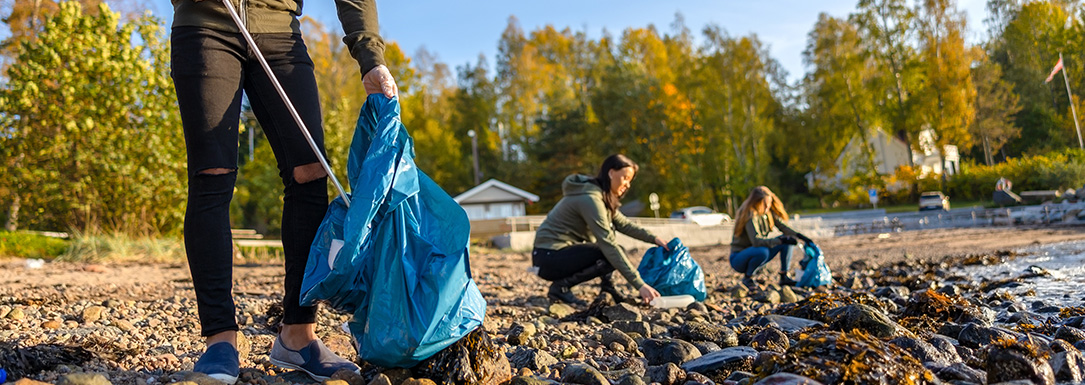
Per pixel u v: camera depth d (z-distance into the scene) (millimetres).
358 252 1870
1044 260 8305
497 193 35281
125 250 11312
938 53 40531
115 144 12758
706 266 11188
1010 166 38875
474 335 2033
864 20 42188
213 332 2047
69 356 2260
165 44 13656
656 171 43375
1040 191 34469
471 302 2002
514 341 3203
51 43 12570
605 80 46312
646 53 50312
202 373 1938
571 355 2947
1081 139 39875
